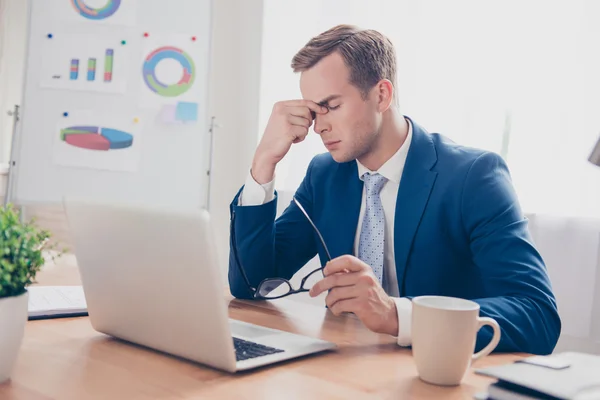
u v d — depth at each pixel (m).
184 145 2.39
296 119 1.23
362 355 0.77
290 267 1.41
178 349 0.71
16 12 3.64
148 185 2.36
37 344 0.78
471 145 1.83
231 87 2.81
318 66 1.20
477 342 0.80
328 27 2.30
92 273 0.78
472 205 1.14
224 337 0.64
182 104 2.36
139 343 0.77
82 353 0.74
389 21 2.06
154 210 0.67
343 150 1.22
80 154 2.31
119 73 2.33
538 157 1.69
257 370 0.69
